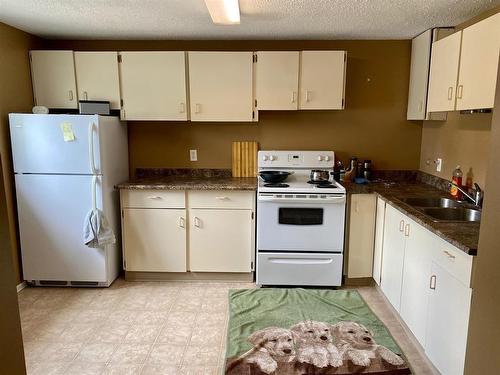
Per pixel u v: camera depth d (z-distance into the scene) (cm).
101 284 320
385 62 351
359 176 360
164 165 371
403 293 251
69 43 352
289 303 290
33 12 264
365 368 211
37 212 306
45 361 221
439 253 198
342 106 329
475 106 216
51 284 321
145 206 323
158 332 252
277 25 297
